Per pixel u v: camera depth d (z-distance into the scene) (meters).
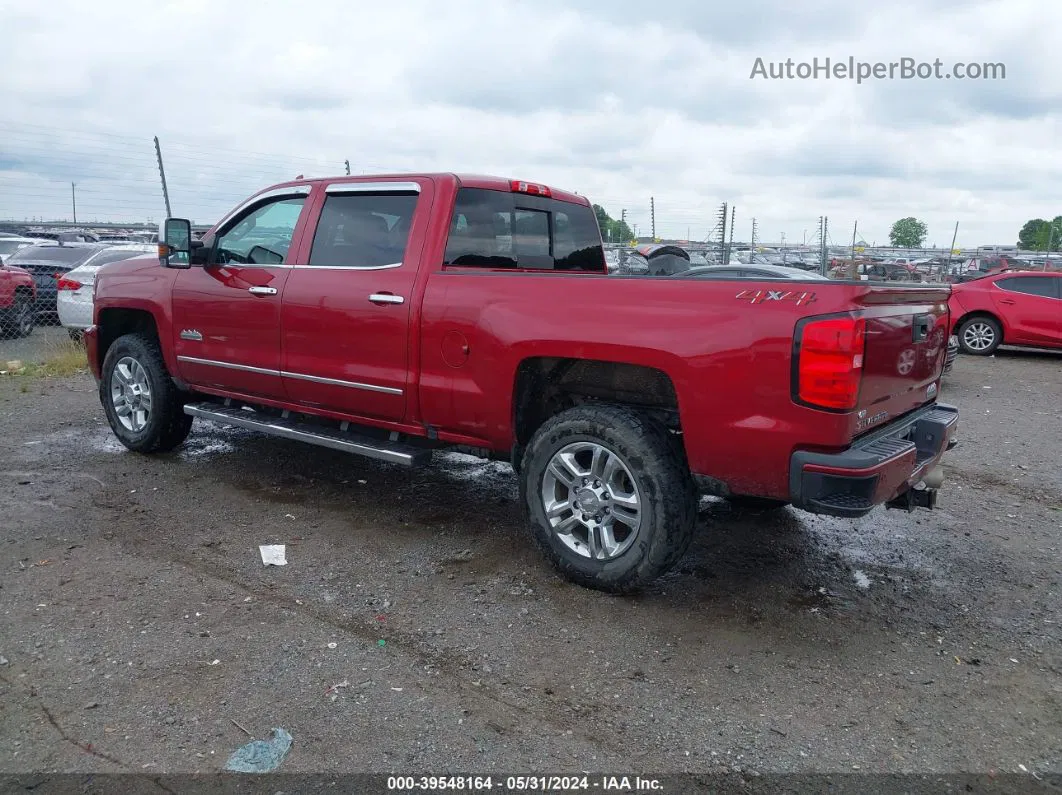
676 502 3.65
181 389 5.86
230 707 2.94
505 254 4.89
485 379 4.10
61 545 4.39
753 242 23.75
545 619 3.69
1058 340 13.14
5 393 8.60
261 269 5.11
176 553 4.34
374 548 4.48
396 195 4.62
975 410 8.90
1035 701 3.15
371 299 4.49
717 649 3.47
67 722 2.82
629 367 4.04
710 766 2.70
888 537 4.89
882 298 3.43
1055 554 4.67
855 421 3.32
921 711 3.06
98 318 6.29
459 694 3.07
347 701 3.00
